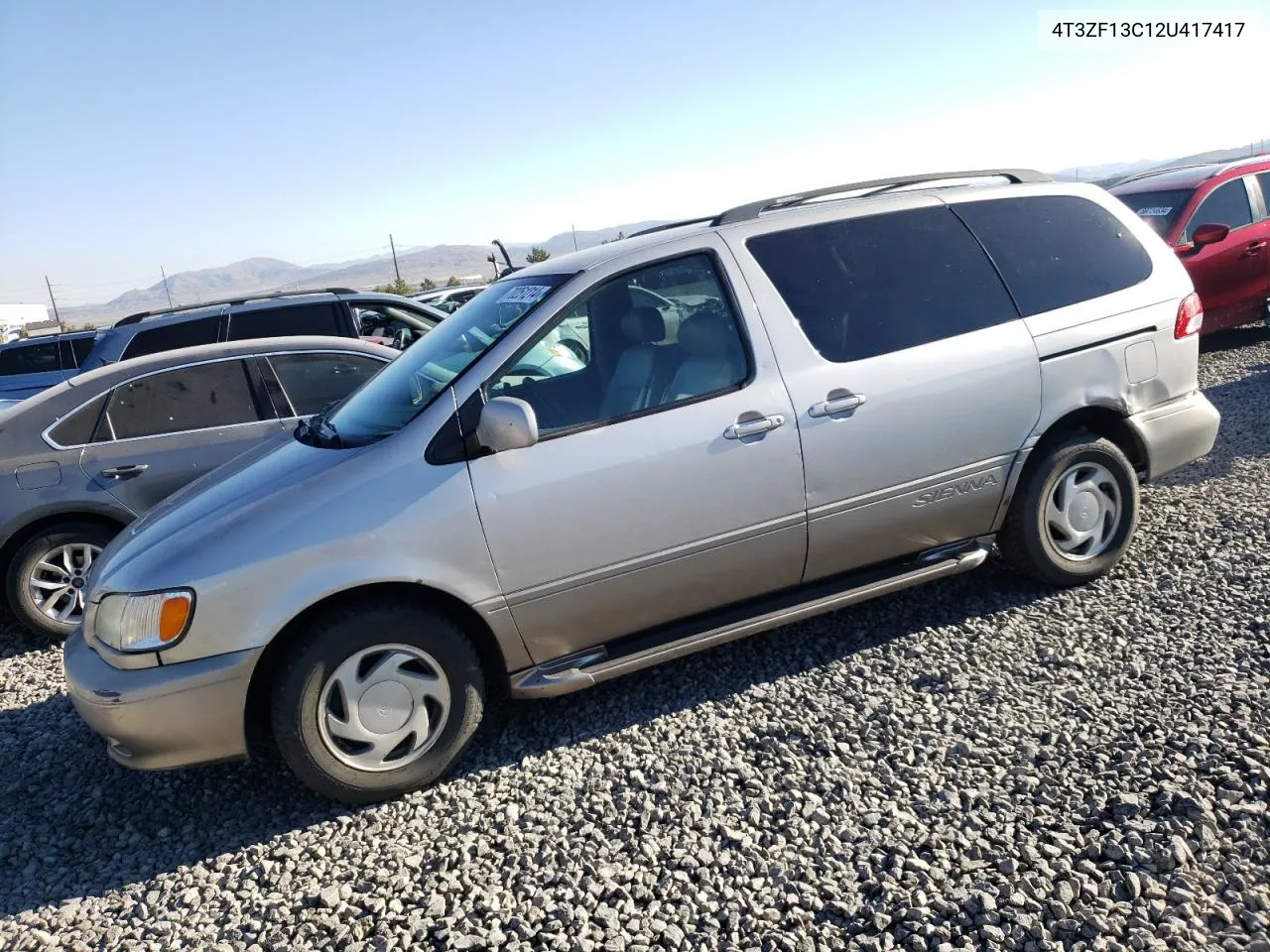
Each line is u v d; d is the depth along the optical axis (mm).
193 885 3107
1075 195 4523
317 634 3254
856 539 3941
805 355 3795
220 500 3549
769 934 2525
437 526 3332
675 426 3590
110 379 5688
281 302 9141
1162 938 2328
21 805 3742
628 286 3740
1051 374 4152
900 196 4227
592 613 3602
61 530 5500
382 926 2756
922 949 2402
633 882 2818
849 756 3305
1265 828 2645
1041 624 4094
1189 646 3729
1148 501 5434
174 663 3186
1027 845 2717
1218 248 9273
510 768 3547
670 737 3586
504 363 3527
